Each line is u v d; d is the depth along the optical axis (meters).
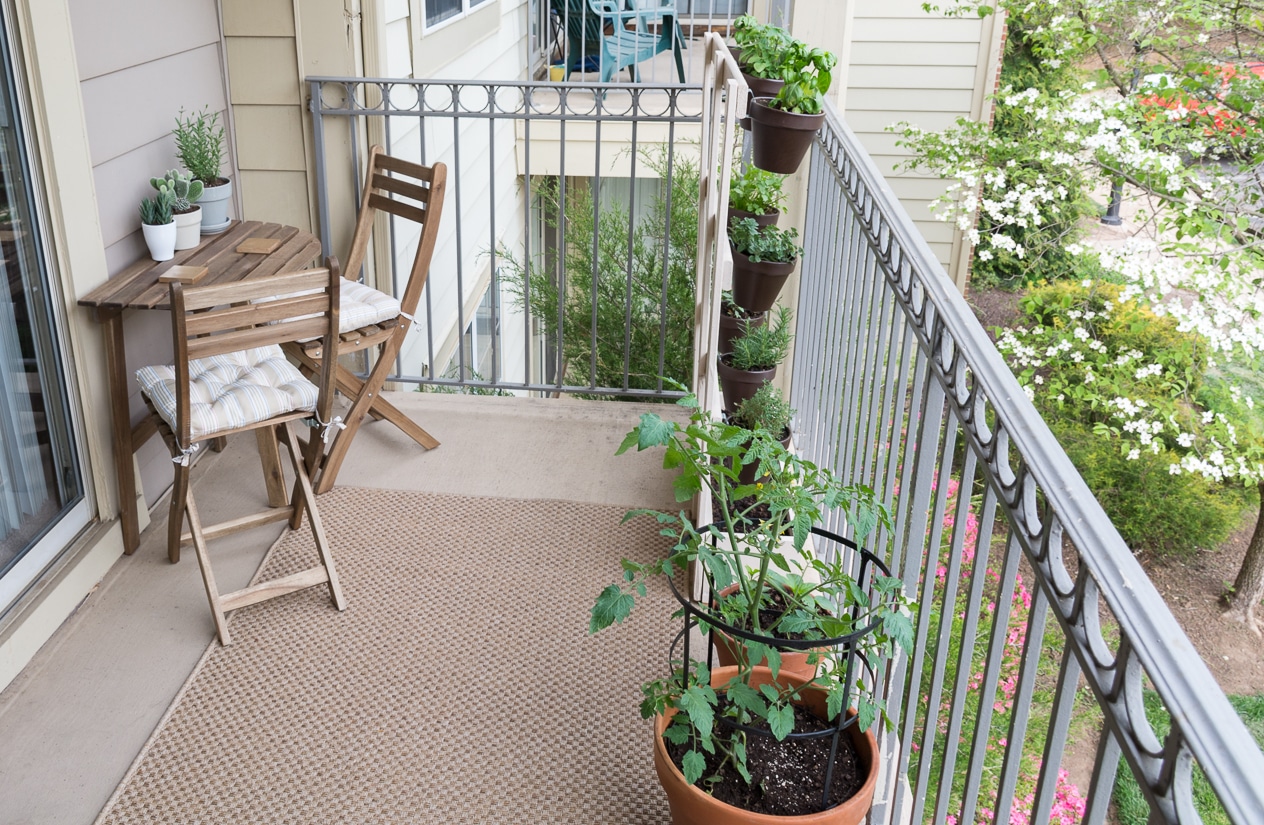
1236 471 6.50
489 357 6.94
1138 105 6.28
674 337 6.14
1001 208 6.82
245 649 2.51
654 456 3.49
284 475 3.28
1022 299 6.80
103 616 2.62
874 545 2.27
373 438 3.54
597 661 2.49
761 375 3.12
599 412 3.79
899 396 2.03
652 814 2.07
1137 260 5.86
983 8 7.11
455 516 3.09
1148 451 6.97
